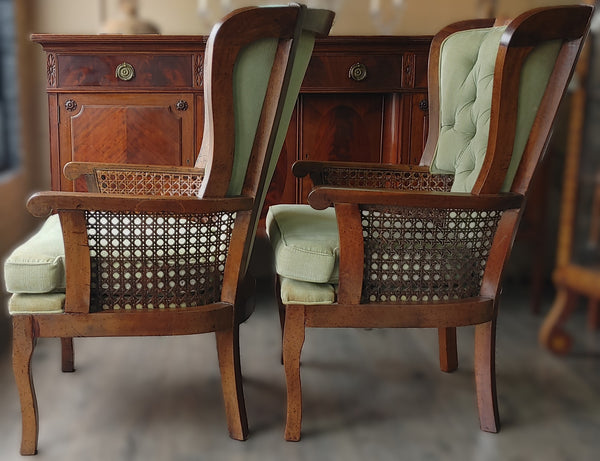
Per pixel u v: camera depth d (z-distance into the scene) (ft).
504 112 4.22
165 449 4.41
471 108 5.69
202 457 4.30
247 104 4.12
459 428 4.81
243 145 4.21
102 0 8.93
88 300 4.10
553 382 5.60
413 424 4.88
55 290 4.15
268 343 6.81
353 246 4.28
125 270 4.18
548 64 4.26
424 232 4.39
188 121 7.39
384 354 6.53
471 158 5.56
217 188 4.17
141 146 7.41
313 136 7.70
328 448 4.47
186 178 6.08
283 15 3.94
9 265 4.00
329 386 5.64
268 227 5.57
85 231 4.00
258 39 4.01
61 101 7.31
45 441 4.50
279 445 4.50
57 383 5.59
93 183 5.96
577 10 4.10
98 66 7.23
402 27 9.14
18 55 8.65
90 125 7.35
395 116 7.62
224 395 4.54
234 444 4.51
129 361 6.19
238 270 4.40
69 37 7.07
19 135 8.80
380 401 5.32
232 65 3.97
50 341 6.72
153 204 4.01
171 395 5.39
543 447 4.51
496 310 4.63
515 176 4.46
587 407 5.16
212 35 3.91
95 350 6.48
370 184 6.06
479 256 4.60
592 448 4.49
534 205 6.04
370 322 4.40
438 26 9.16
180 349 6.56
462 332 7.19
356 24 9.12
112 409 5.08
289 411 4.52
